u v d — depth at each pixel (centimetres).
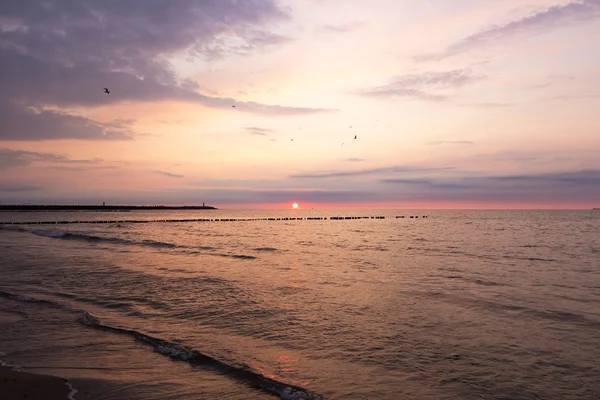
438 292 1612
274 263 2544
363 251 3328
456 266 2391
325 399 713
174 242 4309
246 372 826
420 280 1898
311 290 1656
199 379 798
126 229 7188
